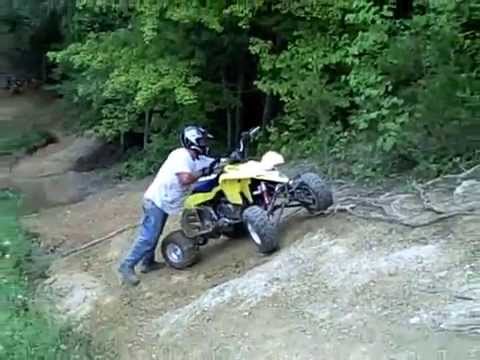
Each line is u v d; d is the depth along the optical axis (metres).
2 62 32.06
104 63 14.05
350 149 10.70
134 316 8.41
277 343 6.71
